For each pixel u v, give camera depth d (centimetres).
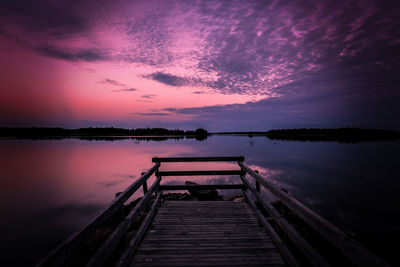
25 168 2131
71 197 1172
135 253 269
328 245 499
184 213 402
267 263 248
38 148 5012
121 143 7419
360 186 1365
